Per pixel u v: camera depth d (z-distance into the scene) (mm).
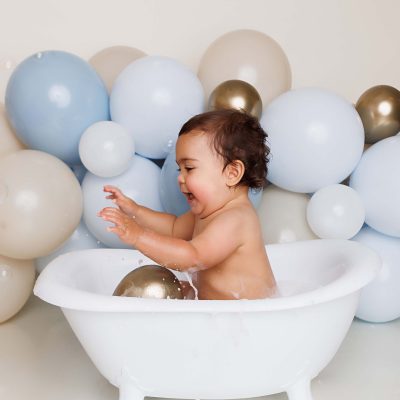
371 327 1986
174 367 1318
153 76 1961
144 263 1712
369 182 1925
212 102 1979
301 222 1993
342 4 2738
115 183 1975
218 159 1519
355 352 1799
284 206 2020
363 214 1906
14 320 2049
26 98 1877
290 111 1918
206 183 1520
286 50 2734
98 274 1661
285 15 2709
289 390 1408
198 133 1527
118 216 1374
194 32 2658
